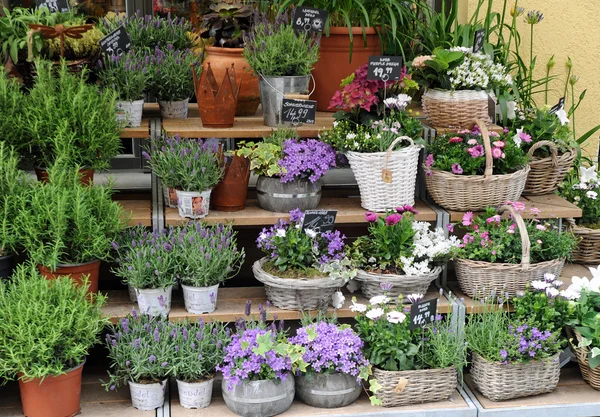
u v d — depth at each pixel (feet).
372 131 12.42
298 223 11.75
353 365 10.78
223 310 11.71
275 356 10.64
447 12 16.67
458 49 13.10
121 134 12.49
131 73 12.25
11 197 10.62
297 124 12.95
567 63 15.01
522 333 11.18
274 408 10.66
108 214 10.98
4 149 11.19
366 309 11.41
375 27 14.35
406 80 12.41
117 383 10.94
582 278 12.43
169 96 13.24
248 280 13.64
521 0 16.34
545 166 13.47
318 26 13.11
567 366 12.54
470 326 11.51
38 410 10.37
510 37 15.10
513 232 12.07
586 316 11.55
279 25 13.43
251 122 13.43
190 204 11.87
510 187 12.42
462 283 12.31
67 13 12.98
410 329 11.00
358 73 12.49
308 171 12.26
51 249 10.60
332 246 11.50
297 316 11.65
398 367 11.03
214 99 12.60
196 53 13.99
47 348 9.83
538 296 11.49
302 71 12.81
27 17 12.35
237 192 12.30
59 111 11.27
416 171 12.51
